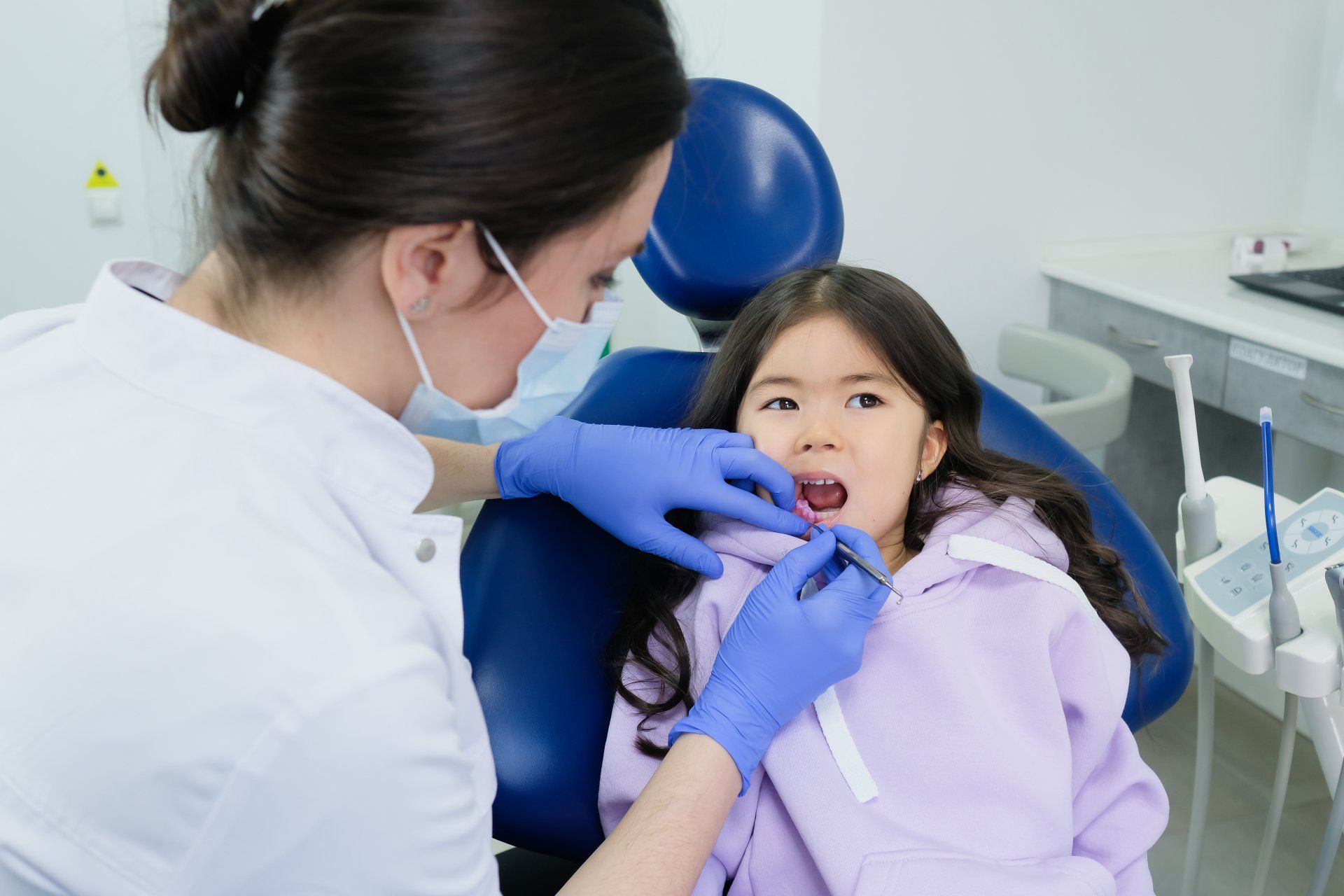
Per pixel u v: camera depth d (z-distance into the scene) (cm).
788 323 110
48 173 278
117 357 62
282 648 53
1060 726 100
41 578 55
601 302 69
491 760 73
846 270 114
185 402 62
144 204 287
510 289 62
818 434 106
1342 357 164
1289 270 216
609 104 57
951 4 199
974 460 119
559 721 102
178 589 54
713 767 83
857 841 92
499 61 54
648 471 102
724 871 98
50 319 76
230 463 60
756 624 90
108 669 52
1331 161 231
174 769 52
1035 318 228
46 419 62
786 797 95
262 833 53
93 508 57
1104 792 103
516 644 104
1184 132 224
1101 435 181
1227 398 190
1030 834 93
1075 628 105
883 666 102
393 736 54
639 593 110
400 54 54
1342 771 102
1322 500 113
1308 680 100
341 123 55
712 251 117
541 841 101
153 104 64
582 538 114
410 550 68
